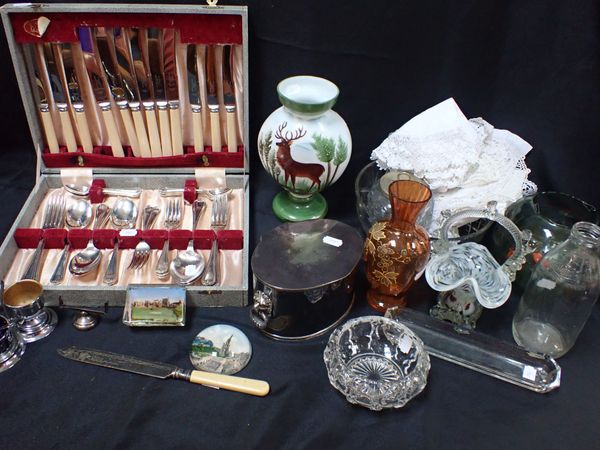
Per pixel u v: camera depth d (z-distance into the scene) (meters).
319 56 1.00
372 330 0.80
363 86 1.03
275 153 0.91
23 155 1.13
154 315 0.81
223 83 0.96
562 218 0.92
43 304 0.81
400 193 0.80
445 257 0.81
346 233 0.87
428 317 0.85
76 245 0.92
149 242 0.92
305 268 0.79
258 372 0.77
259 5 0.94
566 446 0.70
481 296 0.75
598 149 0.97
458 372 0.78
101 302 0.85
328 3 0.93
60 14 0.88
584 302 0.79
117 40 0.91
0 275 0.86
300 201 1.03
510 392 0.76
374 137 1.10
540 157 1.03
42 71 0.94
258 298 0.78
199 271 0.88
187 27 0.89
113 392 0.74
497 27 0.93
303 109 0.86
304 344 0.81
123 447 0.68
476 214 0.76
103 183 1.04
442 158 0.88
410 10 0.93
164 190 1.04
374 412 0.72
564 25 0.89
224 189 1.05
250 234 0.99
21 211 0.94
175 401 0.73
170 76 0.96
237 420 0.71
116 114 1.00
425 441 0.70
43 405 0.72
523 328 0.84
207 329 0.82
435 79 1.01
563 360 0.81
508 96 1.00
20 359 0.77
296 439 0.69
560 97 0.96
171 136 1.03
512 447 0.69
